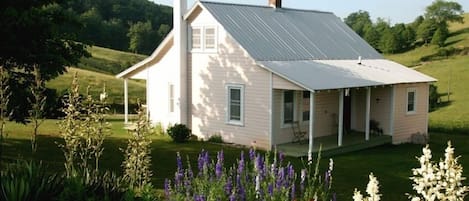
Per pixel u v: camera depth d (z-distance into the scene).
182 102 25.66
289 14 29.14
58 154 18.97
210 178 8.49
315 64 24.72
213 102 24.70
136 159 8.35
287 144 22.84
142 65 27.81
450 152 6.09
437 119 41.53
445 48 80.69
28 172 8.46
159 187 14.47
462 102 50.59
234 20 25.08
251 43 23.81
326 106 25.19
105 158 18.62
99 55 71.75
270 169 9.27
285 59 23.98
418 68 73.44
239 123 23.67
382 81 24.56
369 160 20.92
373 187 6.02
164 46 26.45
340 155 21.89
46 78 17.80
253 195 8.10
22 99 17.03
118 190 8.39
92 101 8.94
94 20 87.06
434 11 96.94
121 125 29.95
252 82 23.02
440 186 6.10
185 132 24.27
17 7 16.53
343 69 25.11
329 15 31.91
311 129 20.78
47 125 27.80
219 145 23.48
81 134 8.83
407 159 21.25
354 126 26.91
